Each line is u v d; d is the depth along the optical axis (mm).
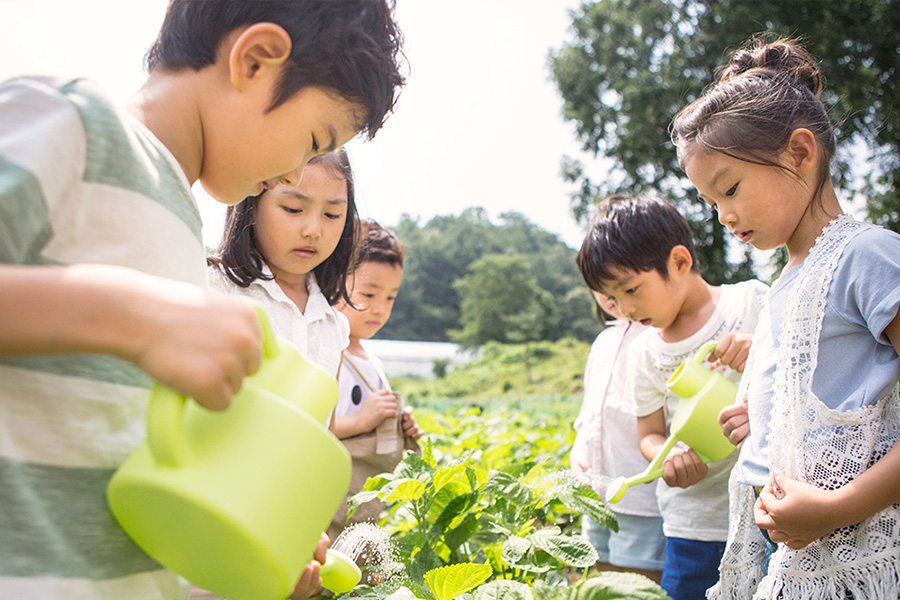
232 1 1169
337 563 1490
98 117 998
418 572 2102
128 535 991
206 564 996
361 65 1234
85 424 946
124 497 927
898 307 1544
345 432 2764
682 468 2387
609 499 2320
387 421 2871
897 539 1551
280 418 981
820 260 1728
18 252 854
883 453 1616
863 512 1540
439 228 109812
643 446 2854
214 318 818
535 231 107562
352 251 2543
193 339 797
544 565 2012
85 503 930
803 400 1691
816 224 1865
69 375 944
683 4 23125
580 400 41906
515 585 1559
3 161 838
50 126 905
